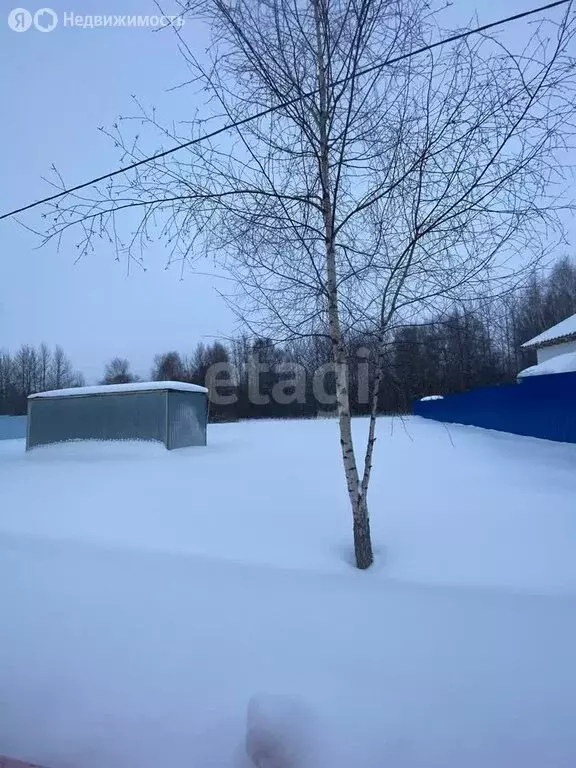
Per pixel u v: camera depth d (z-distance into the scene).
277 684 2.63
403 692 2.54
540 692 2.52
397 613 3.46
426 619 3.36
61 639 3.20
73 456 12.69
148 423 13.07
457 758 2.08
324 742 2.16
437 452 11.62
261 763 2.03
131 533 5.68
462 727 2.27
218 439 17.14
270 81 4.41
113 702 2.53
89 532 5.78
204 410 14.73
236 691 2.58
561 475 7.84
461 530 5.22
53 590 4.03
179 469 9.87
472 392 19.84
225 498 7.12
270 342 5.07
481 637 3.10
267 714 2.16
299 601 3.70
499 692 2.53
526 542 4.80
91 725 2.36
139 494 7.59
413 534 5.20
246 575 4.29
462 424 21.30
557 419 12.33
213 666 2.83
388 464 9.86
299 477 8.60
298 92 4.43
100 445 13.33
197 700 2.52
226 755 2.13
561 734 2.21
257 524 5.81
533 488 6.94
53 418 14.05
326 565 4.58
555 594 3.76
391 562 4.55
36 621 3.47
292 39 4.38
